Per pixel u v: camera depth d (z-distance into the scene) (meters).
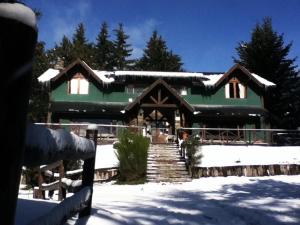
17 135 1.04
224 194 10.25
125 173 14.70
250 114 26.44
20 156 1.06
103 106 26.53
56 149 1.82
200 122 27.25
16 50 1.01
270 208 7.29
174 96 24.22
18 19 1.01
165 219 5.47
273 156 19.03
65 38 50.06
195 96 27.98
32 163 1.48
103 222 4.18
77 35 56.22
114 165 17.03
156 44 53.03
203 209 7.05
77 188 4.88
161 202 7.96
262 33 38.38
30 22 1.04
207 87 27.95
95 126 4.30
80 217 4.23
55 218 2.19
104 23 57.81
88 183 4.27
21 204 4.24
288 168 16.62
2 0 1.02
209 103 27.97
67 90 27.38
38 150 1.48
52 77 27.06
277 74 37.28
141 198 8.79
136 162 14.72
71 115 26.61
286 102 36.47
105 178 15.15
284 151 19.50
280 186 12.45
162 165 15.74
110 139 22.69
